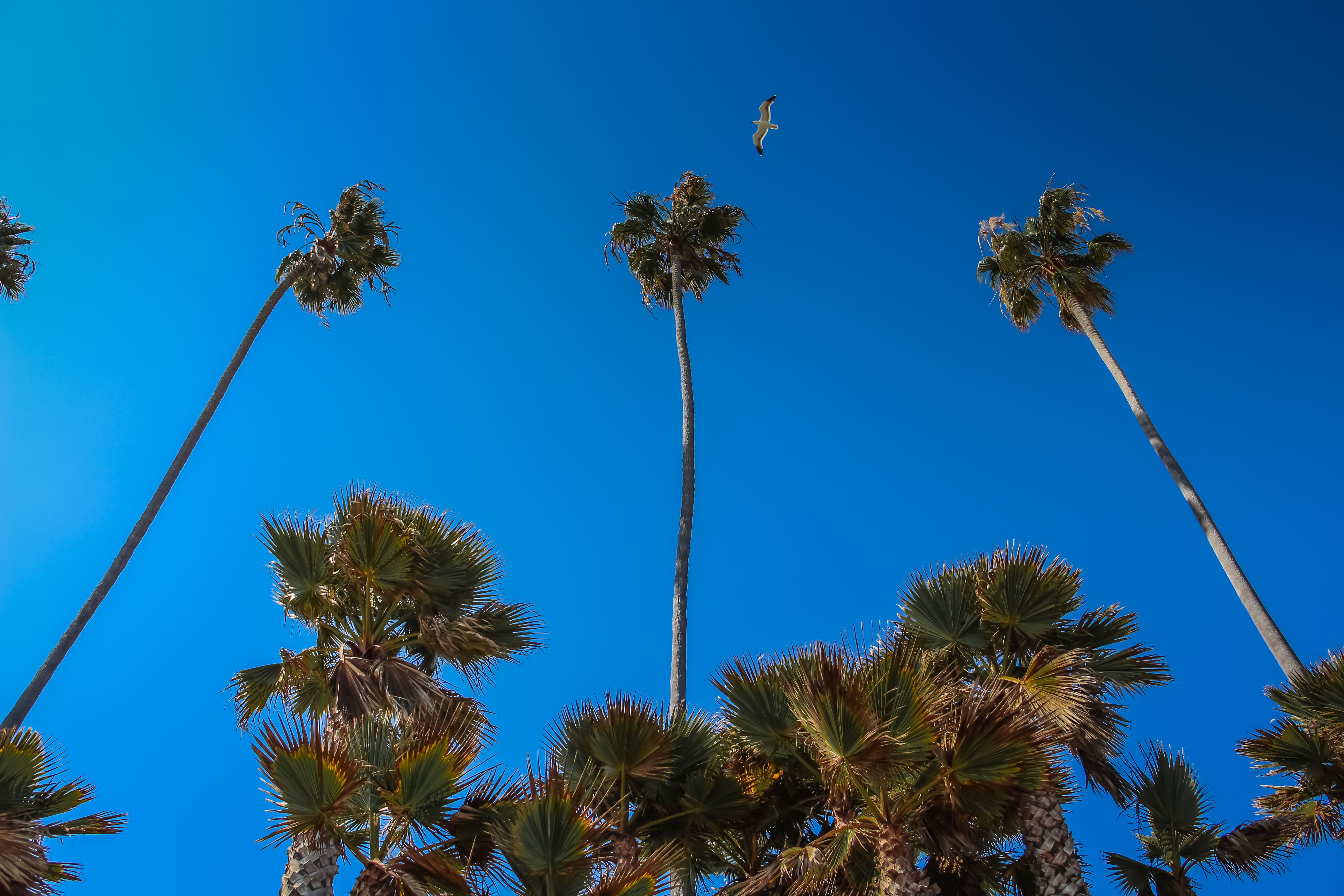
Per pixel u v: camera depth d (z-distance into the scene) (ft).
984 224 75.46
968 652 35.83
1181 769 35.06
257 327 63.82
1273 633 47.55
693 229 71.36
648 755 31.32
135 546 50.80
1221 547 52.24
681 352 64.23
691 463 58.90
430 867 25.43
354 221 71.77
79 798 29.14
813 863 27.45
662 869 27.02
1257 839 33.88
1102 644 36.27
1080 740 32.32
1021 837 32.63
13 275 77.25
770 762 33.06
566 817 25.72
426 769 26.91
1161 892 33.60
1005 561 35.83
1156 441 59.11
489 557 41.91
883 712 28.22
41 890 25.67
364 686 34.73
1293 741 35.81
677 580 52.80
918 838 29.14
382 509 39.42
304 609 39.01
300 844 27.61
